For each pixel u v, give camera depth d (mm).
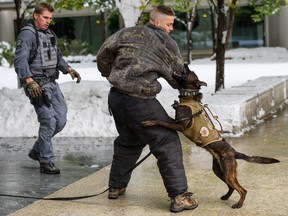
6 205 5668
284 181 6113
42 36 6617
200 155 7500
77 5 12812
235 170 5133
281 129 9250
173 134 5168
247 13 34312
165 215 5109
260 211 5148
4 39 35219
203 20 34812
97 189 6062
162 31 5105
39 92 6418
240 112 8805
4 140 9172
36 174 6926
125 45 5074
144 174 6566
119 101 5195
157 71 5078
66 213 5277
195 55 35000
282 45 33875
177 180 5148
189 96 5188
